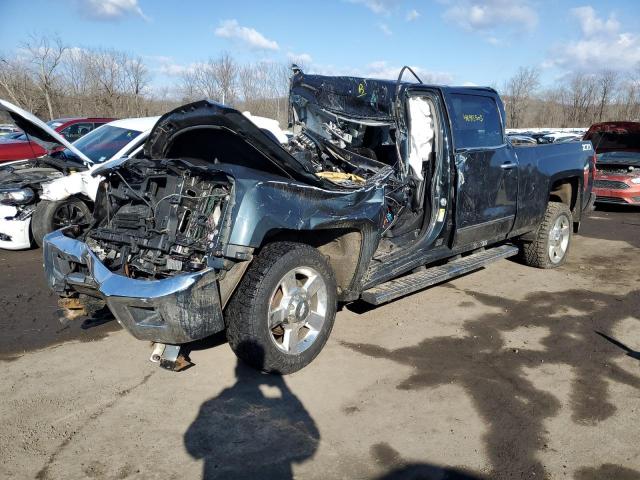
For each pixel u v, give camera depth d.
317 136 5.58
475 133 5.21
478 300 5.46
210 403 3.51
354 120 5.09
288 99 5.70
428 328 4.73
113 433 3.20
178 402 3.53
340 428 3.25
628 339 4.52
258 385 3.73
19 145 12.30
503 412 3.42
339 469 2.89
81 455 3.00
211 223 3.54
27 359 4.15
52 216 7.02
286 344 3.80
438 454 3.01
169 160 3.74
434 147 4.93
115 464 2.92
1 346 4.38
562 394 3.64
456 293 5.67
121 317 3.46
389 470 2.88
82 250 3.81
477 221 5.27
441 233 5.01
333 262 4.35
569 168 6.41
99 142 7.78
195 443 3.10
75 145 7.99
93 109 28.08
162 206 3.83
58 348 4.34
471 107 5.21
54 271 4.04
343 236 4.26
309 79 5.36
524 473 2.86
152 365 4.04
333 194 3.95
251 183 3.49
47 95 26.98
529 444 3.10
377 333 4.61
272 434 3.19
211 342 4.39
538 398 3.59
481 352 4.27
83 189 6.84
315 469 2.89
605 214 10.89
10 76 27.83
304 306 3.84
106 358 4.16
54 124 13.07
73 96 28.61
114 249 3.97
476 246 5.42
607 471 2.88
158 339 3.41
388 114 4.75
